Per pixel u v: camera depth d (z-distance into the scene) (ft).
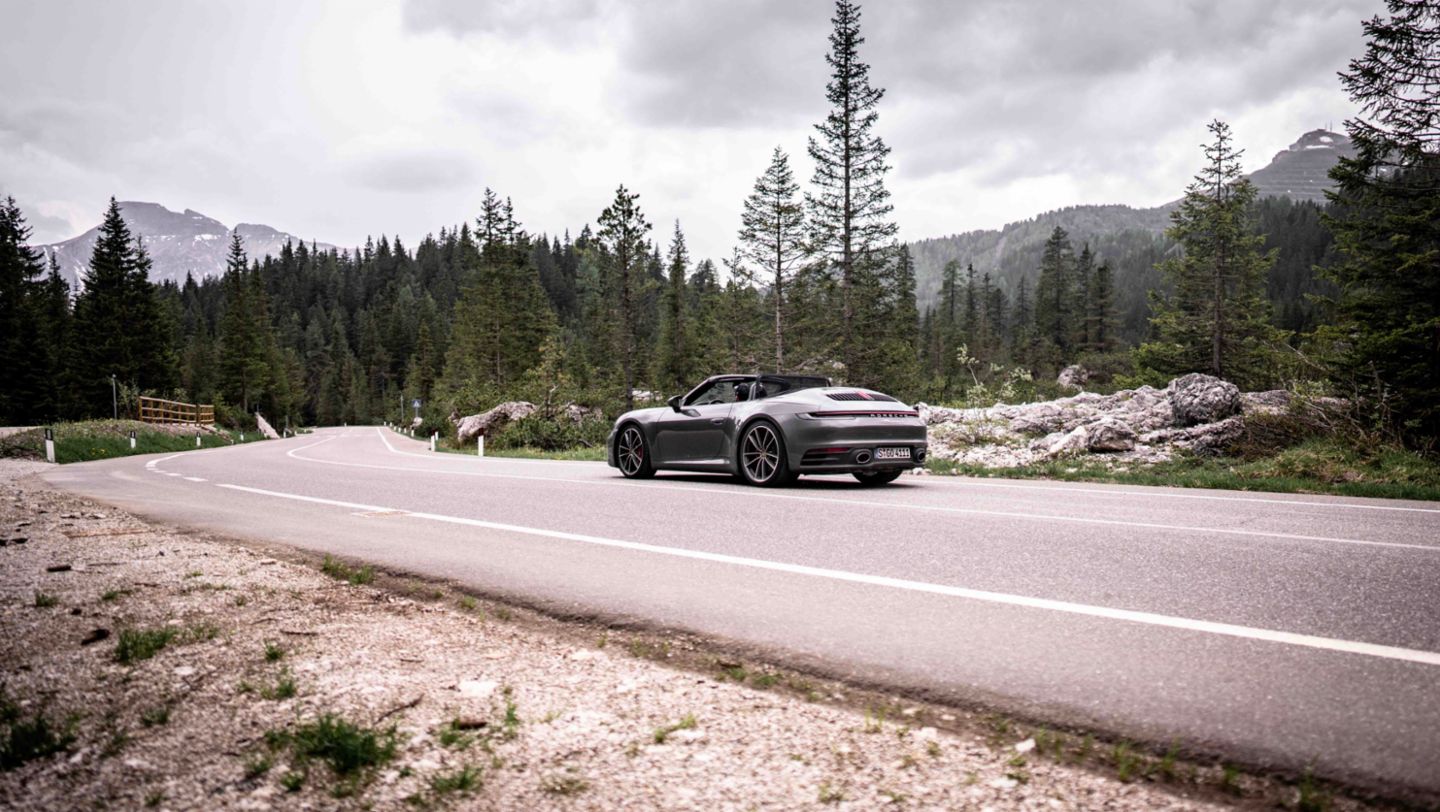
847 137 117.80
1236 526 18.39
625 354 160.25
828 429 26.58
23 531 20.06
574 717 7.66
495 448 88.63
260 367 277.23
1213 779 6.34
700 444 30.71
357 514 22.93
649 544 16.92
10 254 195.52
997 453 40.68
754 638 10.29
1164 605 11.41
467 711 7.80
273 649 9.59
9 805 6.02
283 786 6.31
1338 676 8.43
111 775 6.50
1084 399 48.24
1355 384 37.27
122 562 15.48
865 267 129.80
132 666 9.14
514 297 217.97
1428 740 6.84
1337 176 40.16
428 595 13.14
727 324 200.54
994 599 11.89
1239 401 40.73
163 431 116.88
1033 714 7.72
